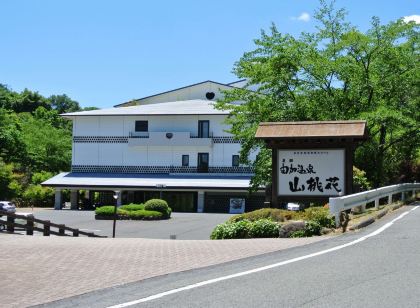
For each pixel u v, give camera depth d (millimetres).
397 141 29516
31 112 89250
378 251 10727
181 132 49750
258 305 6641
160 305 6848
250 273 8820
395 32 28484
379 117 25234
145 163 50812
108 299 7348
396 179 34594
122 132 51281
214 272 9078
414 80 28109
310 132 18188
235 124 29172
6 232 19031
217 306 6660
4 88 97562
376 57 28891
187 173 49969
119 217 38281
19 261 10688
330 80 28578
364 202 18047
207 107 52375
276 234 14766
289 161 18594
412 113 28609
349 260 9781
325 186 18141
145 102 62906
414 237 12586
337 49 28828
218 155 49719
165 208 39625
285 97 28234
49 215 41469
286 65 28188
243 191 45750
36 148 62875
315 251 11086
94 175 50375
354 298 6887
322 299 6867
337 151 18141
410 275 8258
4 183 51406
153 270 9562
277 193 18609
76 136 51906
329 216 15133
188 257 11008
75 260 10781
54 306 7078
